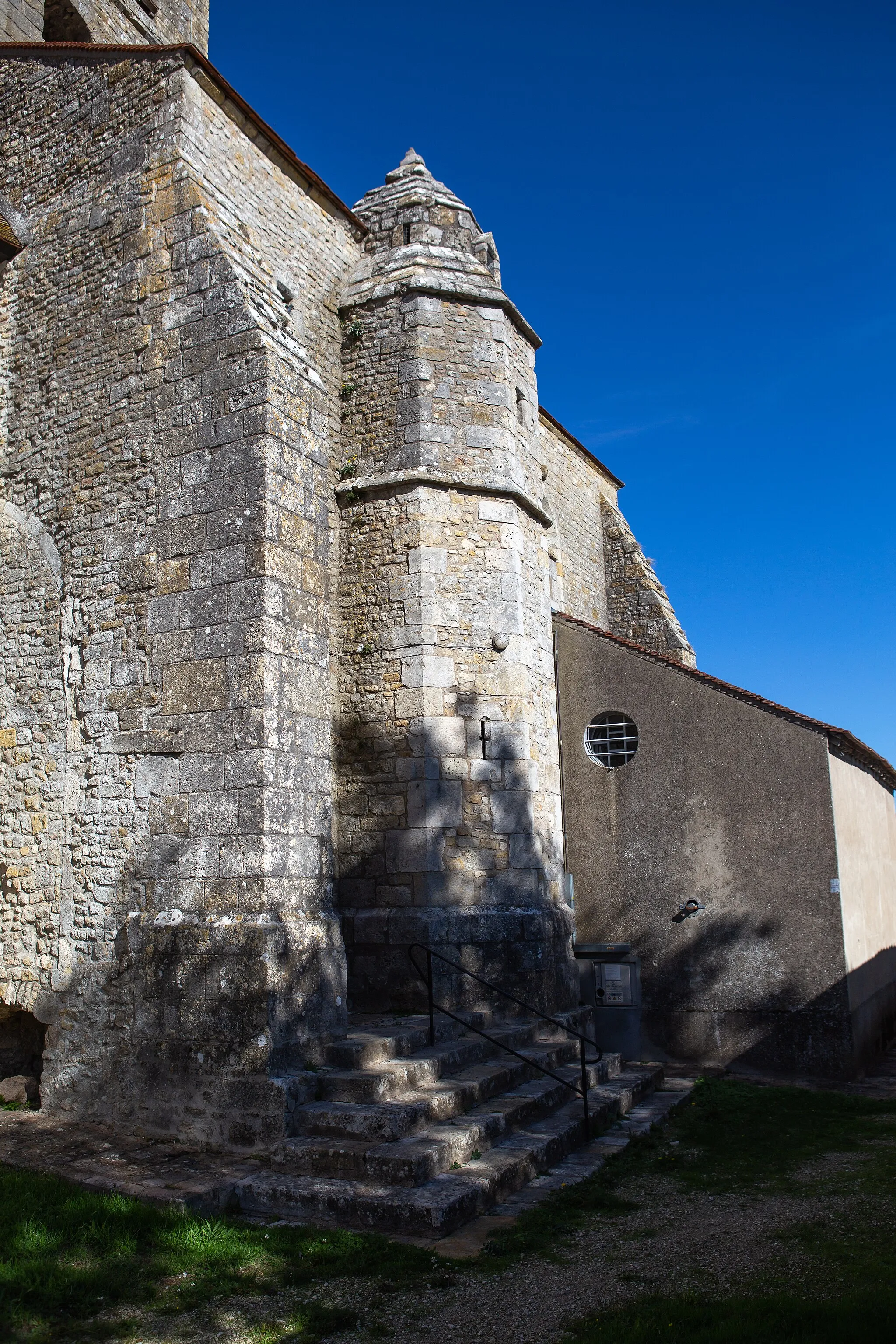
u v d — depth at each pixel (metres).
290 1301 4.61
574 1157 6.88
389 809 8.92
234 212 8.72
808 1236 5.33
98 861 7.64
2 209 9.40
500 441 9.81
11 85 9.80
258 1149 6.23
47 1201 5.49
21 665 8.59
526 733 9.42
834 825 10.03
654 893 10.62
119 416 8.27
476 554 9.53
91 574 8.20
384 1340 4.23
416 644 9.11
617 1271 4.90
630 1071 9.23
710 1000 10.20
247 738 6.99
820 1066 9.70
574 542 16.09
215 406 7.68
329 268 10.11
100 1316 4.47
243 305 7.70
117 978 7.30
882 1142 7.45
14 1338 4.23
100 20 11.91
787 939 10.02
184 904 7.03
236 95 8.91
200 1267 4.90
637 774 10.91
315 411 7.96
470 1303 4.55
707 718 10.71
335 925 7.23
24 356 9.14
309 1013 6.81
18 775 8.39
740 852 10.34
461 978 8.55
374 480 9.52
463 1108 6.83
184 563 7.59
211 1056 6.57
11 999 7.94
